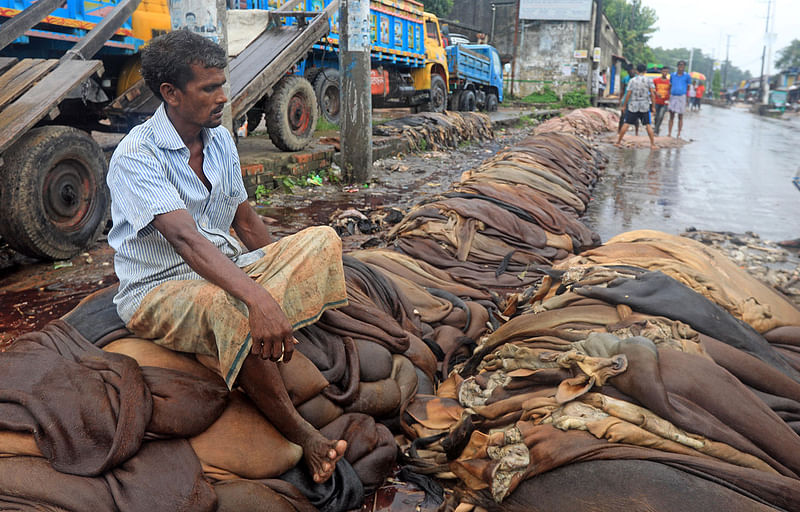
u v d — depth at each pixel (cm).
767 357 271
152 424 213
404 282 377
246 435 227
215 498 206
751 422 221
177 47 215
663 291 287
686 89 1580
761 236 604
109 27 580
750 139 1725
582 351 256
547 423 229
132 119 653
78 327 252
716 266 357
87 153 512
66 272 488
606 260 376
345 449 235
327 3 1173
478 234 474
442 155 1203
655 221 670
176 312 225
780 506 198
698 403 226
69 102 668
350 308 288
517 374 264
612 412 222
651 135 1416
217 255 214
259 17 927
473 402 272
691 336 262
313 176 882
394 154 1142
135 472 204
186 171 233
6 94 492
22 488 197
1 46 516
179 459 212
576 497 206
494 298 403
